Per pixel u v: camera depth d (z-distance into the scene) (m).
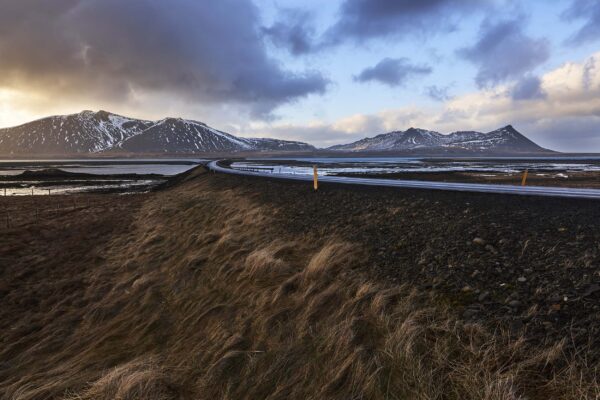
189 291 9.94
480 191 15.11
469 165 108.69
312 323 6.45
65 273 15.07
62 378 6.54
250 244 11.90
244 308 7.78
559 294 5.65
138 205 35.12
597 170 67.38
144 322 8.94
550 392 4.05
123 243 18.72
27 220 28.06
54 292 12.91
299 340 6.04
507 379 4.16
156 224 21.75
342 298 6.89
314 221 13.39
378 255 8.66
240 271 9.73
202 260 11.57
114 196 46.31
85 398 5.54
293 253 10.32
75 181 77.38
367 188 19.38
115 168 156.50
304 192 20.91
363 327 5.82
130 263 14.34
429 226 10.30
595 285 5.66
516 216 10.28
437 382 4.47
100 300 11.45
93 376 6.33
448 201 13.44
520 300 5.72
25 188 60.97
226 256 11.16
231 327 7.17
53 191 55.41
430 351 4.96
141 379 5.49
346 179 28.30
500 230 9.01
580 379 4.00
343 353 5.38
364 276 7.61
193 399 5.44
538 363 4.41
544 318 5.15
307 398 4.91
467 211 11.45
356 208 14.48
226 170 56.44
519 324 5.13
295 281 8.12
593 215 9.62
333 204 16.11
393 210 12.95
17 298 12.67
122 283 12.09
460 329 5.28
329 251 8.87
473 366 4.56
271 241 11.67
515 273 6.59
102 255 16.86
